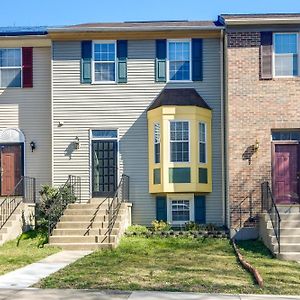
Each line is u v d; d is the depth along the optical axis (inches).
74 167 882.8
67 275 513.3
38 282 480.4
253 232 788.6
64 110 885.8
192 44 884.0
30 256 642.8
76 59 890.1
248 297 421.1
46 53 918.4
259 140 803.4
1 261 604.7
